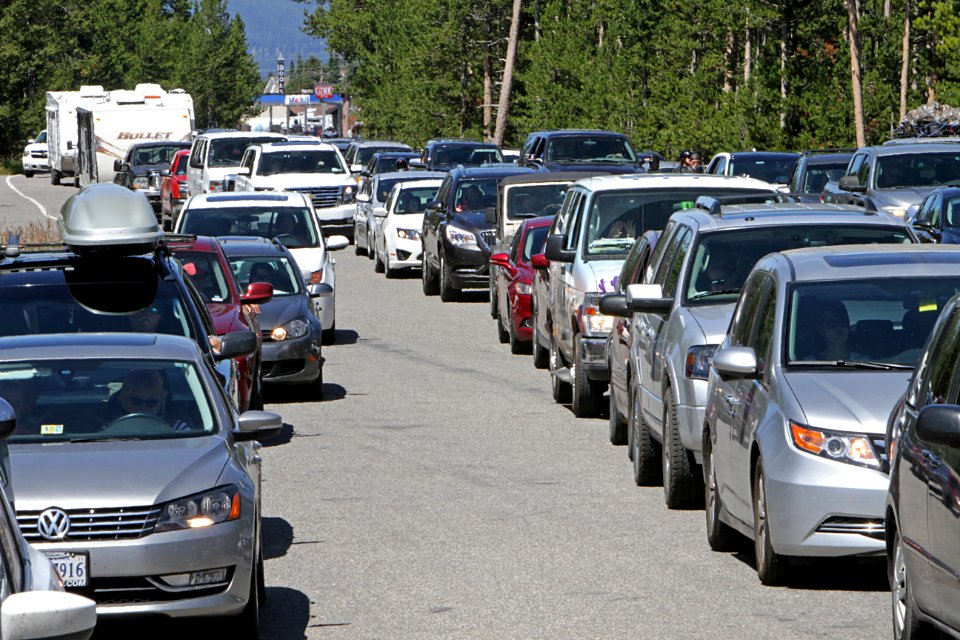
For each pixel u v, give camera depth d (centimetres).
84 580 2583
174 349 3081
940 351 2470
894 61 17400
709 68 17938
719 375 3397
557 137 11738
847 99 15925
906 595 2408
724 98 16688
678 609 2900
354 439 5069
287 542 3572
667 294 4131
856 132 15650
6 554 1533
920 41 17400
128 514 2617
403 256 10988
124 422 2895
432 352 7438
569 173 8538
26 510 2597
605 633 2739
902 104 16300
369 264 12300
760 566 3066
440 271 9681
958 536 2158
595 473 4425
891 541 2559
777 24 16550
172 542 2608
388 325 8538
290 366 5869
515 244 7462
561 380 5734
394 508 3944
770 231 4044
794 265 3331
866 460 2850
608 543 3509
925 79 17075
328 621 2872
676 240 4247
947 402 2338
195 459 2739
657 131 18162
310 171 13388
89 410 2916
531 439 5041
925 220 8162
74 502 2609
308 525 3753
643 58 19062
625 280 4756
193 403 2950
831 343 3117
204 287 5253
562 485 4247
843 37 16462
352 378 6594
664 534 3603
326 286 6550
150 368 3014
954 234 7838
